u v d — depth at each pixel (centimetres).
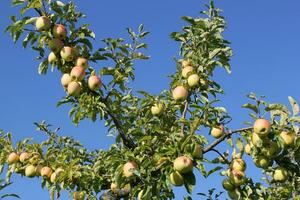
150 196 294
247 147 299
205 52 341
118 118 358
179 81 333
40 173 372
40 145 383
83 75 333
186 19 345
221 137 302
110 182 366
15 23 332
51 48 336
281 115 289
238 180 301
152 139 313
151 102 331
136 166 304
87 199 362
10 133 388
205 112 298
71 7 338
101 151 394
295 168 303
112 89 341
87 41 342
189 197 342
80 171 366
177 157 288
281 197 361
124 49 350
